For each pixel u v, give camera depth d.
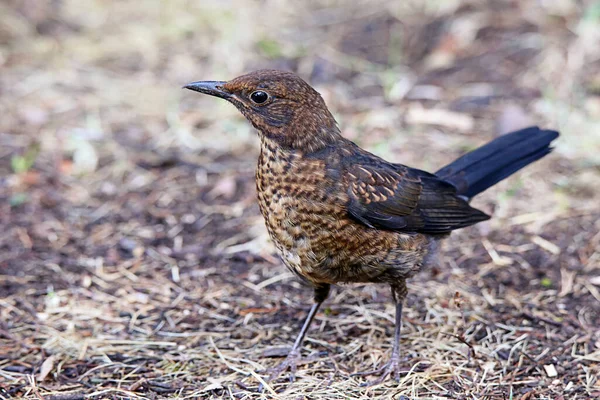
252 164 13.63
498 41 16.31
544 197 12.48
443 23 16.95
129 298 10.43
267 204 8.70
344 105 14.94
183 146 14.11
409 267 9.09
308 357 9.25
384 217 8.80
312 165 8.51
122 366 9.09
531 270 10.87
